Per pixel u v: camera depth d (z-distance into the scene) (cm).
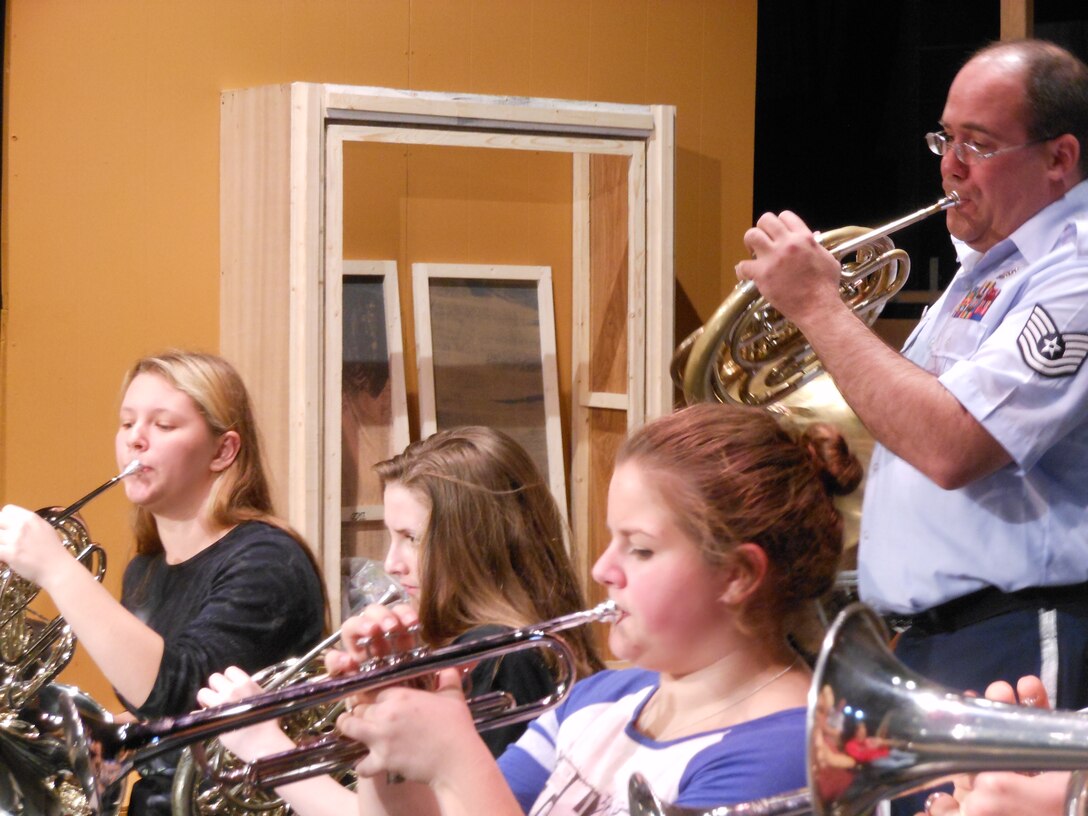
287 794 156
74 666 328
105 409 334
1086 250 183
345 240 326
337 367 310
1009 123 190
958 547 188
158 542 237
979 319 196
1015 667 183
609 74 368
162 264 334
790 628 126
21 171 327
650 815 108
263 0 335
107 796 175
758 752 118
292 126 306
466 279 342
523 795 137
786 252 189
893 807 180
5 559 204
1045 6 351
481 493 194
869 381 183
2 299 328
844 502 223
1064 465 183
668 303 339
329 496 309
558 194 352
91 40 327
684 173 378
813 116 422
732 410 130
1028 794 108
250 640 212
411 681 129
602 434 352
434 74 350
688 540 121
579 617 129
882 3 410
